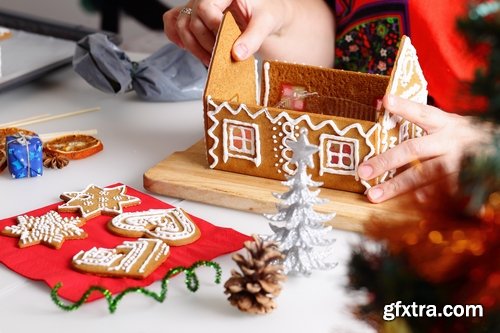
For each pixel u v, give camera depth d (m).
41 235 0.84
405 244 0.40
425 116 0.92
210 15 1.13
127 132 1.20
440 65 1.27
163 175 0.99
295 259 0.77
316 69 1.06
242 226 0.91
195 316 0.71
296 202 0.76
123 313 0.72
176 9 1.27
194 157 1.06
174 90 1.33
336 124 0.92
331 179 0.96
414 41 1.29
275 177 0.99
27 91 1.39
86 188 0.98
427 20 1.27
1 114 1.27
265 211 0.94
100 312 0.72
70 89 1.40
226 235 0.86
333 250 0.85
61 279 0.76
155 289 0.76
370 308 0.43
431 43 1.27
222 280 0.78
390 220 0.43
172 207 0.94
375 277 0.42
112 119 1.26
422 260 0.39
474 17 0.36
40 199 0.97
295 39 1.38
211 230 0.88
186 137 1.19
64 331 0.69
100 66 1.30
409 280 0.40
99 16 2.46
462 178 0.37
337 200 0.93
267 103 1.11
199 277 0.78
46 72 1.39
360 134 0.92
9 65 1.38
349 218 0.89
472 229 0.39
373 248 0.43
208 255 0.82
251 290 0.69
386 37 1.33
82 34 1.56
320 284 0.77
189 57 1.38
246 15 1.17
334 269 0.80
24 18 1.60
